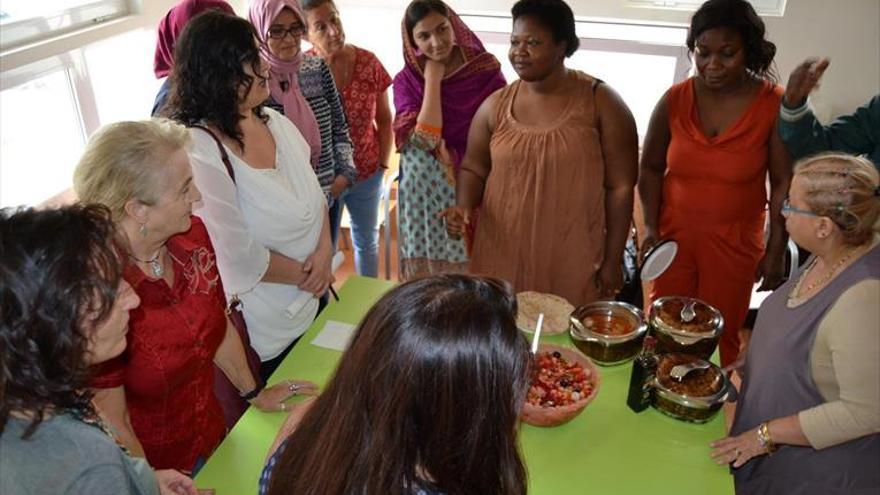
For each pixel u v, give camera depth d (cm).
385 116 278
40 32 249
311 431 74
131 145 123
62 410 78
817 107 289
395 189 334
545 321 169
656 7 302
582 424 143
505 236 201
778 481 143
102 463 80
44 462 76
